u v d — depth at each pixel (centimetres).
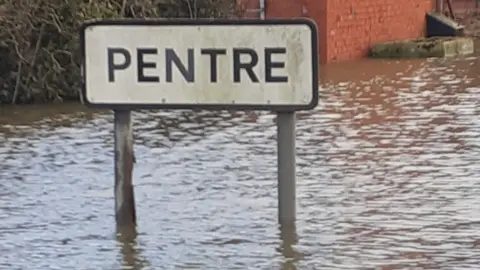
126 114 1160
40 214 1249
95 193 1350
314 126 1830
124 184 1185
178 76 1118
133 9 2466
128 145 1174
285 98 1098
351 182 1378
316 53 1083
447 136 1705
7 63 2259
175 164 1522
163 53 1119
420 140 1673
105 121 1964
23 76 2262
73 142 1723
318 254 1058
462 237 1109
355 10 3212
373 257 1042
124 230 1170
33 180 1430
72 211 1261
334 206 1252
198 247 1095
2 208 1280
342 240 1107
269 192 1334
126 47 1126
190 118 1972
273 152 1598
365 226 1160
